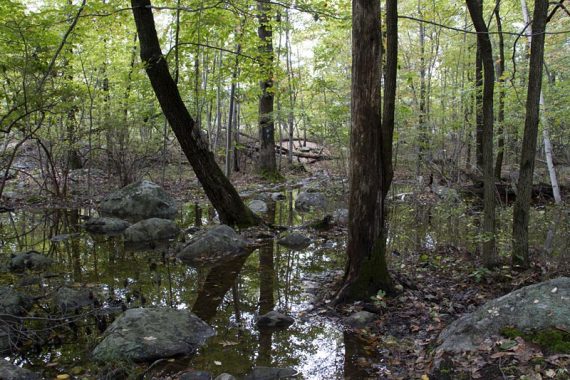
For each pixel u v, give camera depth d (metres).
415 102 14.66
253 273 7.05
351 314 5.20
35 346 4.47
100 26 10.91
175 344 4.37
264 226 9.95
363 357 4.25
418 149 13.83
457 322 4.02
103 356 4.16
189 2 10.07
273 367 4.07
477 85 12.42
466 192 12.50
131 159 14.95
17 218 11.19
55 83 8.59
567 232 7.59
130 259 7.86
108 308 5.45
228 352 4.42
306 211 12.20
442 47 17.64
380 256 5.55
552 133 14.47
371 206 5.43
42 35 7.61
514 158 14.85
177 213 12.02
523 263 5.98
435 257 7.14
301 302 5.78
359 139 5.32
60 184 14.73
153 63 8.37
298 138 24.97
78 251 8.38
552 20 12.82
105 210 11.82
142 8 8.09
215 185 9.57
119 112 13.07
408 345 4.38
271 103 17.73
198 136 9.14
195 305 5.74
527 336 3.46
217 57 15.89
